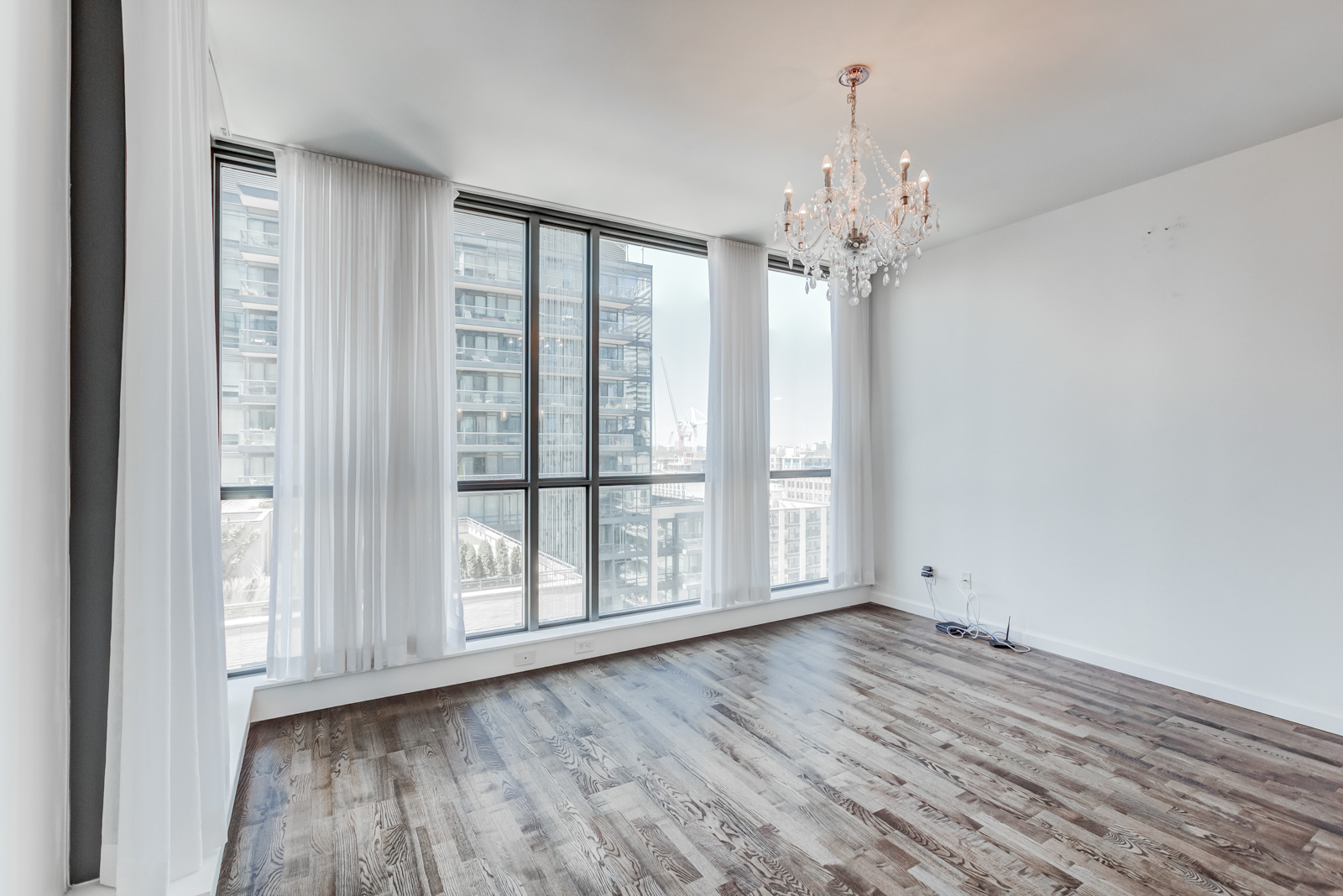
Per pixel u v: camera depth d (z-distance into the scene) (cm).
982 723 287
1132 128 280
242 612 296
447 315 328
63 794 125
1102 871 187
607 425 405
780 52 221
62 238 121
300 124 268
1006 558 412
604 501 405
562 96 249
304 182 291
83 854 130
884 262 255
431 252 320
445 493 329
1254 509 301
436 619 318
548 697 315
